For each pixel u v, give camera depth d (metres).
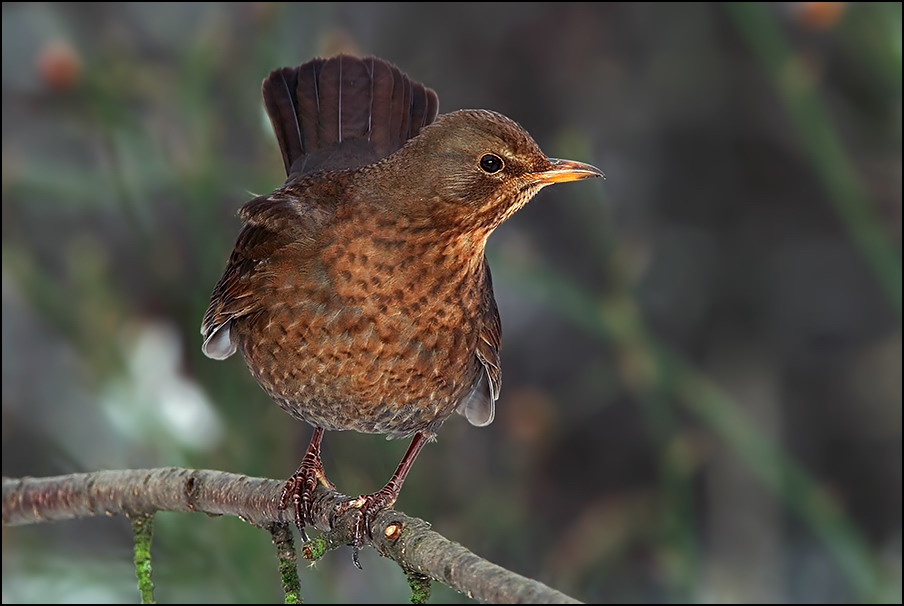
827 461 13.64
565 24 13.93
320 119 9.12
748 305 13.82
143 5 13.28
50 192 11.97
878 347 13.76
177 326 12.02
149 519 7.73
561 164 8.02
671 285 13.81
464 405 8.92
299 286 7.72
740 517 12.62
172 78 12.51
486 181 7.87
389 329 7.73
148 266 12.30
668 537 11.68
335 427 8.30
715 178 13.91
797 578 12.89
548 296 11.47
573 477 13.31
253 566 10.62
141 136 11.76
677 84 13.84
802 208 13.95
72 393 12.51
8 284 12.64
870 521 13.45
